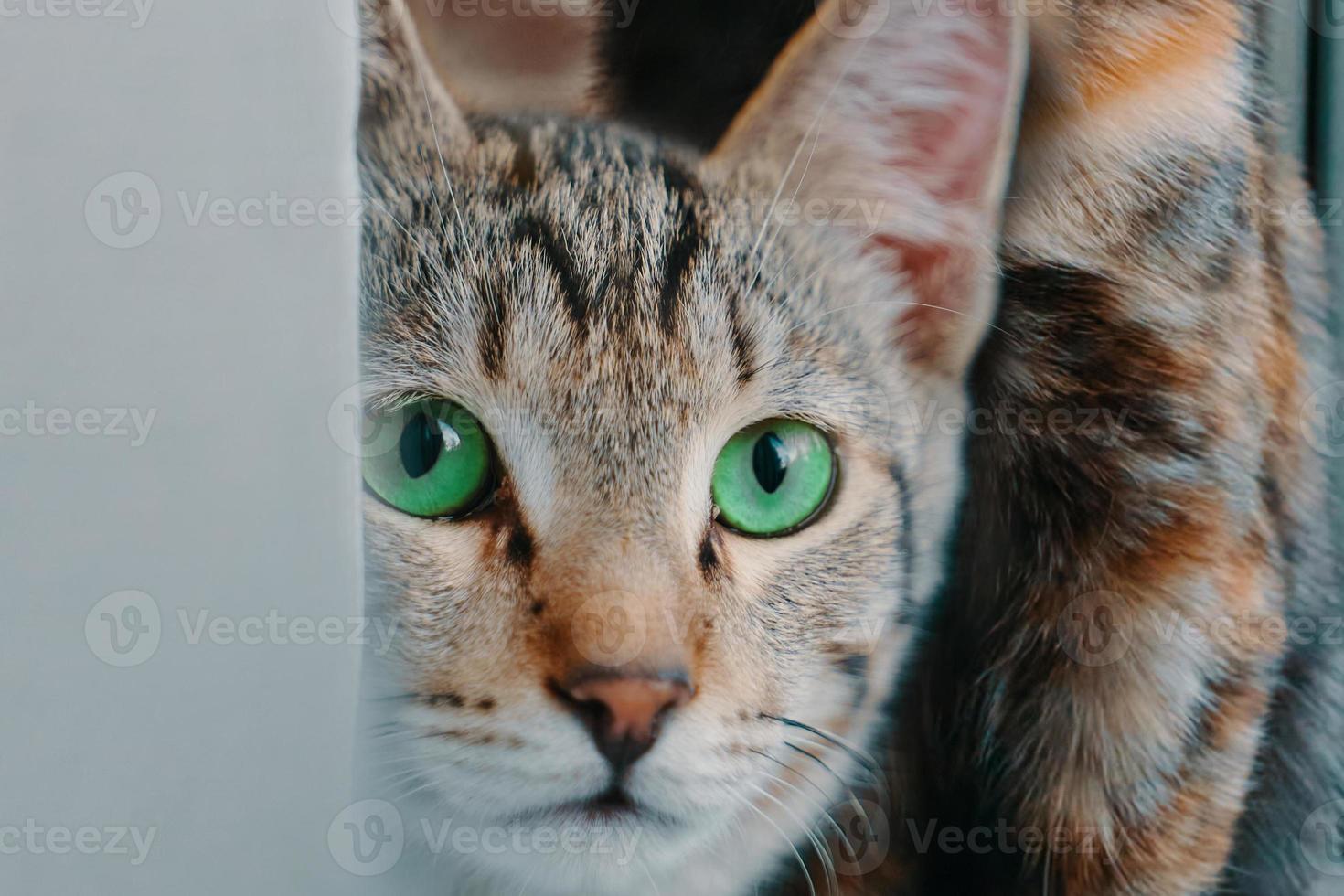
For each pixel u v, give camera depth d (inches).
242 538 20.7
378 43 21.8
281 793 20.7
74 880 20.6
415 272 21.8
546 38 22.8
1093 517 22.6
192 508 20.7
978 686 22.8
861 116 22.6
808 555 22.1
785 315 22.3
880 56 22.5
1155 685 22.5
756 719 21.8
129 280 20.6
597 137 22.7
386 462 21.6
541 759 21.4
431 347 21.7
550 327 21.9
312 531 20.8
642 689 21.3
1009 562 22.8
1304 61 22.6
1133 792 22.7
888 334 22.6
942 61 22.4
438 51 22.7
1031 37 22.3
